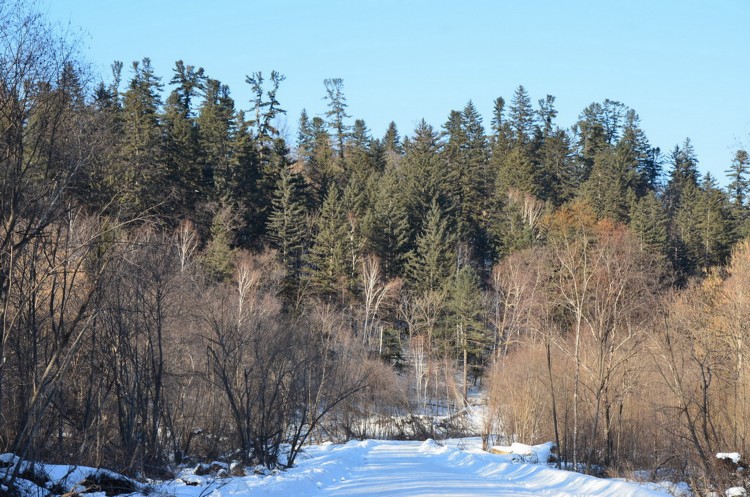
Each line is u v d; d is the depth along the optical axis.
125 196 19.19
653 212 68.62
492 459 28.16
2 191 14.82
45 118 15.24
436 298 59.22
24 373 17.20
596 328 31.25
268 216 65.75
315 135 100.88
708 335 26.41
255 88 84.25
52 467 14.77
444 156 92.50
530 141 101.25
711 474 19.97
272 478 17.92
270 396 26.91
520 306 53.25
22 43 14.74
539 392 38.12
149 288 23.80
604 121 114.50
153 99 69.50
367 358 46.50
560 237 57.31
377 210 68.69
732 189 80.19
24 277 16.78
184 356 29.19
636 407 31.70
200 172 62.97
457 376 61.53
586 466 28.47
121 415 20.73
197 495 14.85
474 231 79.56
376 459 27.48
